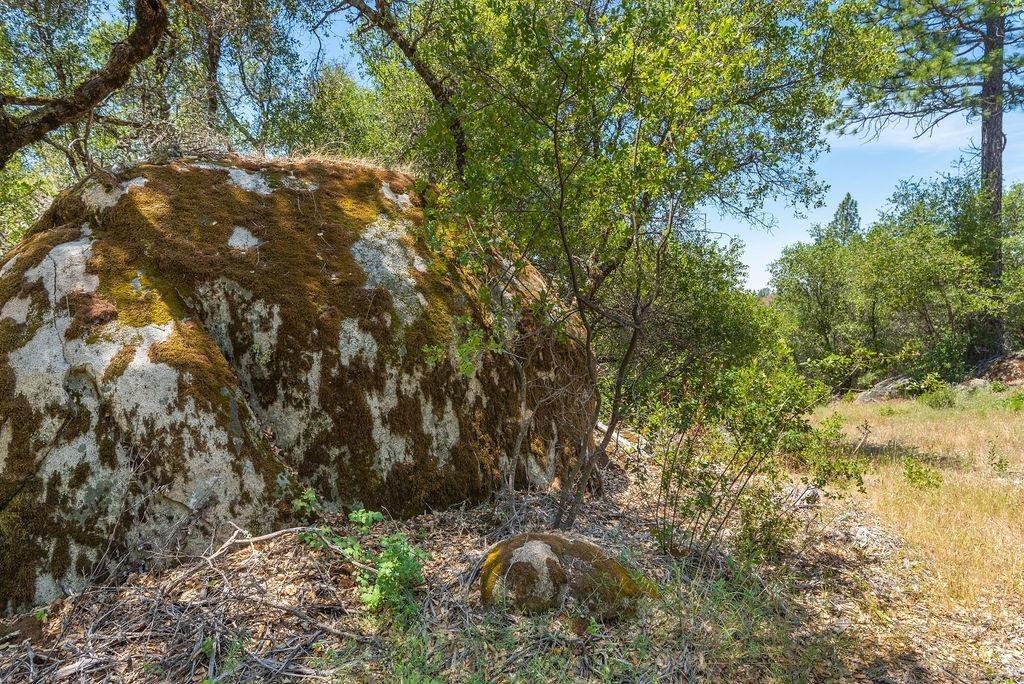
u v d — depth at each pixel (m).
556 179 4.09
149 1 7.16
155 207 4.80
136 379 3.97
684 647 3.24
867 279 21.34
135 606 3.37
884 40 8.75
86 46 10.01
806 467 6.95
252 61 10.95
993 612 3.98
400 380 4.76
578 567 3.53
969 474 7.18
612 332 7.46
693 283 9.63
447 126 4.11
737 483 5.62
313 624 3.26
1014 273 18.11
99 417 3.92
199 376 4.09
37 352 4.06
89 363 4.01
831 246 26.28
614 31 3.67
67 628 3.28
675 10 4.02
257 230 4.97
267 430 4.38
